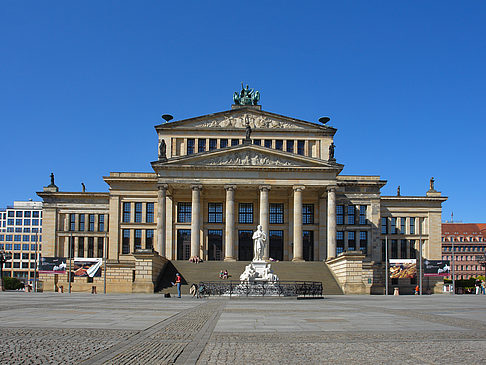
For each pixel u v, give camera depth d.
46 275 95.81
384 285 101.12
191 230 97.19
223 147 98.88
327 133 105.81
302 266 86.44
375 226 107.25
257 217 105.25
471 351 16.95
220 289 56.06
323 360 15.37
